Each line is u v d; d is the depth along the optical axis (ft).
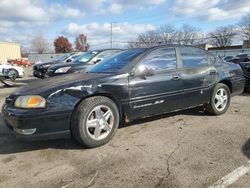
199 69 17.58
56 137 12.85
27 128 12.26
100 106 13.55
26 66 143.64
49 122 12.52
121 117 14.75
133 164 11.68
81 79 13.84
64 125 12.85
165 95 15.84
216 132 15.46
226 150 12.91
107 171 11.12
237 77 20.16
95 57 32.55
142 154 12.67
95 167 11.50
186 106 17.21
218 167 11.22
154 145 13.73
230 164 11.46
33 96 12.49
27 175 11.02
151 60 15.66
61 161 12.18
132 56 15.76
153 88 15.30
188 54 17.60
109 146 13.73
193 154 12.53
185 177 10.48
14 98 13.19
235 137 14.60
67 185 10.17
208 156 12.28
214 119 18.08
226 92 19.33
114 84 14.06
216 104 18.85
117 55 17.16
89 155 12.71
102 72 15.37
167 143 13.96
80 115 12.91
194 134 15.20
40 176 10.90
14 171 11.39
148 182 10.20
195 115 19.01
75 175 10.89
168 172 10.89
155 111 15.75
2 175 11.08
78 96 13.08
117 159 12.21
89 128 13.37
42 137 12.55
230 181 10.12
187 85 16.84
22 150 13.55
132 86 14.60
